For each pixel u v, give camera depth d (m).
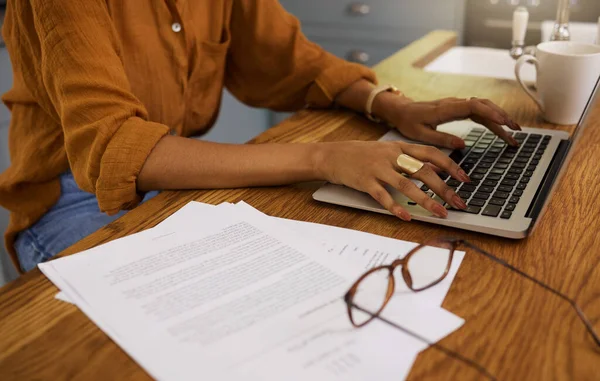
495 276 0.56
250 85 1.21
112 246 0.61
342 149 0.75
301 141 0.94
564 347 0.46
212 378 0.43
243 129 2.56
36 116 1.00
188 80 1.07
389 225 0.66
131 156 0.74
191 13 1.03
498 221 0.63
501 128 0.89
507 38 2.08
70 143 0.77
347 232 0.64
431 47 1.49
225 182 0.76
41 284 0.55
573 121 0.98
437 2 2.16
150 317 0.50
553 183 0.68
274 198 0.74
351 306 0.49
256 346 0.46
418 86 1.19
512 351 0.46
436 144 0.89
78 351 0.47
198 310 0.50
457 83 1.21
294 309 0.50
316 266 0.56
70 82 0.76
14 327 0.49
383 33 2.30
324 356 0.45
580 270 0.56
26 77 0.88
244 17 1.11
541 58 0.96
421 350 0.46
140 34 0.96
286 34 1.12
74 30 0.77
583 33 1.36
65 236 1.00
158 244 0.61
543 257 0.59
